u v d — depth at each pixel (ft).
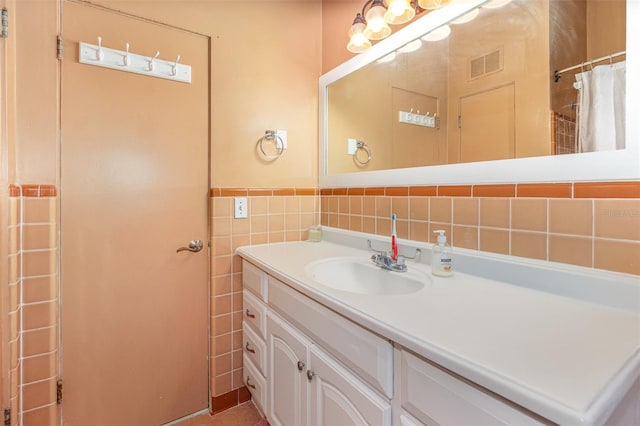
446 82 3.97
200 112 4.95
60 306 4.05
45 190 3.86
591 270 2.69
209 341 5.15
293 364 3.54
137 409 4.61
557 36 3.00
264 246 5.33
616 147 2.60
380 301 2.65
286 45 5.69
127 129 4.42
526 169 3.14
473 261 3.48
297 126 5.83
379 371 2.35
